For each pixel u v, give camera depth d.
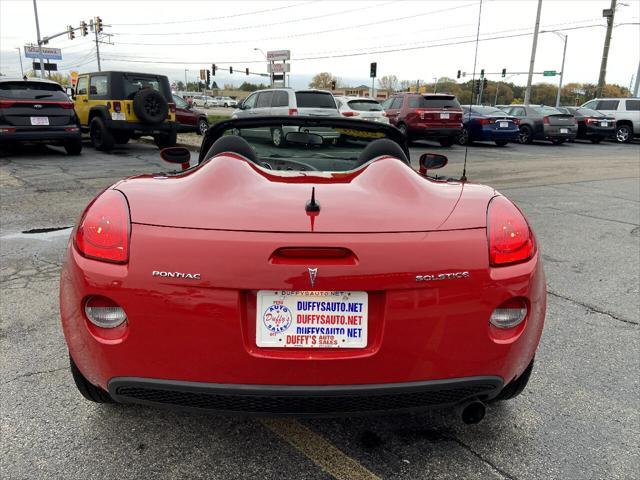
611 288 4.13
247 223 1.78
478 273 1.78
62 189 7.63
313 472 2.03
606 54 31.12
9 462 2.04
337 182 2.21
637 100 22.22
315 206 1.86
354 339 1.76
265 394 1.74
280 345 1.75
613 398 2.57
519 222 1.94
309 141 3.08
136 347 1.75
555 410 2.46
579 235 5.83
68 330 1.88
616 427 2.34
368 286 1.71
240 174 2.14
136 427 2.27
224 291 1.70
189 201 1.91
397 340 1.75
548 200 7.97
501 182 9.77
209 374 1.75
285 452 2.14
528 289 1.85
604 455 2.15
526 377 2.19
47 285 3.89
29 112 10.53
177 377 1.76
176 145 13.91
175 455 2.11
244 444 2.19
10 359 2.80
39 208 6.43
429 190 2.10
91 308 1.79
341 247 1.71
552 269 4.59
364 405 1.80
